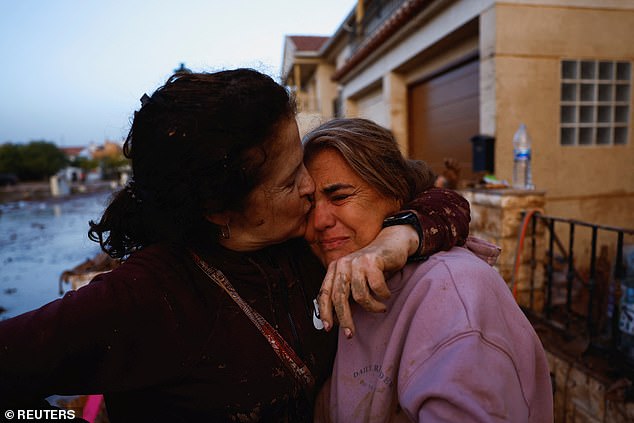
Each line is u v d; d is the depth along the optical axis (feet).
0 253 31.24
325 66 54.24
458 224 3.22
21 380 2.41
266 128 2.60
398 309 3.01
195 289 2.92
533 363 2.85
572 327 9.81
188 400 2.83
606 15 16.53
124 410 2.96
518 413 2.44
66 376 2.57
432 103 24.32
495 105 15.80
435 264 2.96
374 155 3.18
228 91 2.56
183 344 2.78
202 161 2.55
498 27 15.62
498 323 2.69
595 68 16.66
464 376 2.37
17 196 98.43
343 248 3.30
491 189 12.07
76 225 45.16
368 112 36.29
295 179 2.91
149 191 2.73
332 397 3.22
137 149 2.69
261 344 2.96
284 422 3.01
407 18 21.53
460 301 2.67
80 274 10.77
